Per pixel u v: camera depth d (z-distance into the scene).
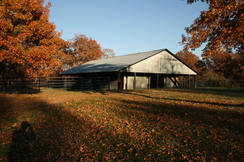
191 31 11.21
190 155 4.36
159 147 4.80
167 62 28.06
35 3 12.59
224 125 6.67
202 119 7.50
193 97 14.88
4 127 6.66
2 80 21.45
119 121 7.19
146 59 25.44
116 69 22.80
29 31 11.63
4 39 10.73
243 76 36.84
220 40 10.48
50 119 7.65
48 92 19.27
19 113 8.84
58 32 29.30
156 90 22.25
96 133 5.89
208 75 47.19
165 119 7.48
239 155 4.33
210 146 4.86
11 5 11.04
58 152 4.61
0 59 10.67
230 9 9.14
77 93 18.12
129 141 5.21
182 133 5.85
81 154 4.48
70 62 45.72
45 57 12.26
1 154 4.52
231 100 13.12
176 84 35.44
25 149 4.82
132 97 14.73
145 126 6.55
